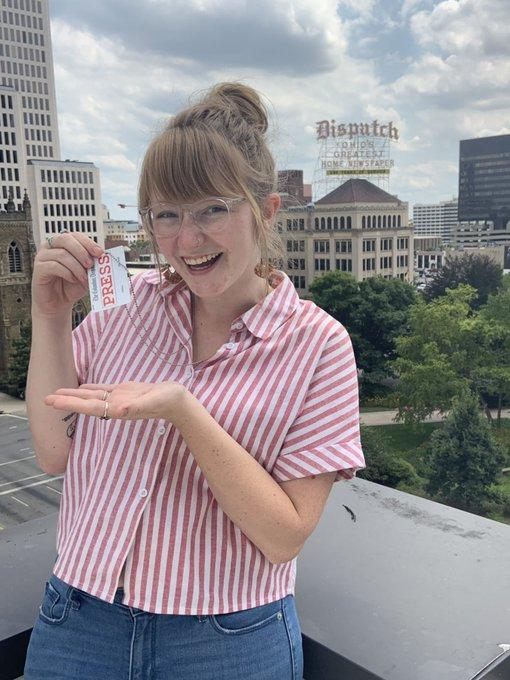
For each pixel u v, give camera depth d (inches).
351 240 3002.0
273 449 72.2
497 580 102.7
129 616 72.2
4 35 3897.6
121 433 74.8
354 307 2263.8
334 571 105.6
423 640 88.8
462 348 1723.7
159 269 80.4
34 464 1633.9
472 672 82.1
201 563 71.8
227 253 70.4
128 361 81.4
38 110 4092.0
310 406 73.2
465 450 1176.2
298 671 77.6
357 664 84.5
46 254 79.7
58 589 76.9
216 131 68.2
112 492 73.7
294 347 74.4
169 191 68.1
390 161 3686.0
